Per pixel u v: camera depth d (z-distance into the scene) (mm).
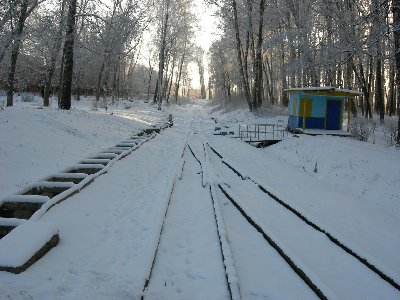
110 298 4965
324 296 5379
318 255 7168
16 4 19719
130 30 31141
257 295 5656
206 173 12773
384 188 12453
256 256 6898
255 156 17672
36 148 12367
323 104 24109
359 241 8070
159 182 11695
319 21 30734
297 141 21281
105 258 6367
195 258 6660
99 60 40500
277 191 11539
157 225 7660
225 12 37500
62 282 5281
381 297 5844
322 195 11688
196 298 5398
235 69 59469
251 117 34469
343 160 16062
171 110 54625
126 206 9141
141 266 5988
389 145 19172
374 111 51625
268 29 41094
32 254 5660
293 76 38000
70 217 7844
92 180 10555
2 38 20344
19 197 8164
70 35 21078
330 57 21766
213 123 37531
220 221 7980
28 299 4660
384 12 16672
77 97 48781
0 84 43031
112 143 17297
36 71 43125
